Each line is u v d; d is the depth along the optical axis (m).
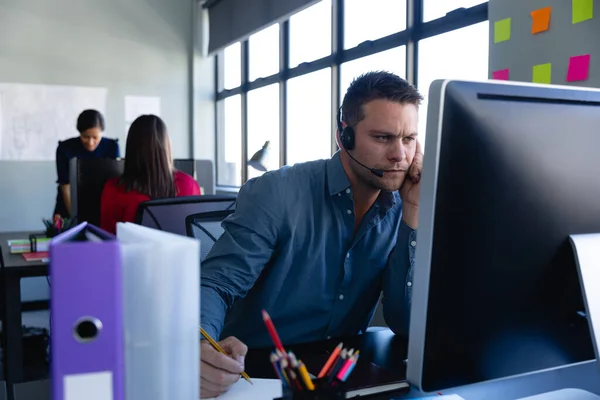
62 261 0.43
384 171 1.08
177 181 2.25
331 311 1.25
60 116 4.63
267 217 1.18
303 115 3.87
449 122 0.57
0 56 4.43
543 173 0.63
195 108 5.12
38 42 4.54
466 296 0.60
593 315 0.64
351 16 3.30
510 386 0.86
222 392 0.81
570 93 0.65
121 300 0.45
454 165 0.58
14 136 4.50
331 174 1.21
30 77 4.53
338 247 1.22
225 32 4.61
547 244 0.64
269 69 4.36
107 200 2.13
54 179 4.63
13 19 4.46
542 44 1.65
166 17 4.98
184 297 0.51
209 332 0.99
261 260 1.18
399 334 1.15
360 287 1.25
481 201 0.60
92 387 0.44
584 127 0.66
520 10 1.73
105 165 2.67
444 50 2.54
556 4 1.60
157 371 0.50
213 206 1.82
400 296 1.13
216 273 1.12
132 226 0.62
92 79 4.74
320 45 3.62
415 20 2.71
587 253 0.64
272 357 0.58
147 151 2.11
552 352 0.66
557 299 0.66
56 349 0.43
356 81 1.10
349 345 1.06
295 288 1.23
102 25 4.75
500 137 0.60
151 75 4.96
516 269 0.62
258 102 4.55
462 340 0.61
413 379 0.60
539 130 0.62
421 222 0.58
